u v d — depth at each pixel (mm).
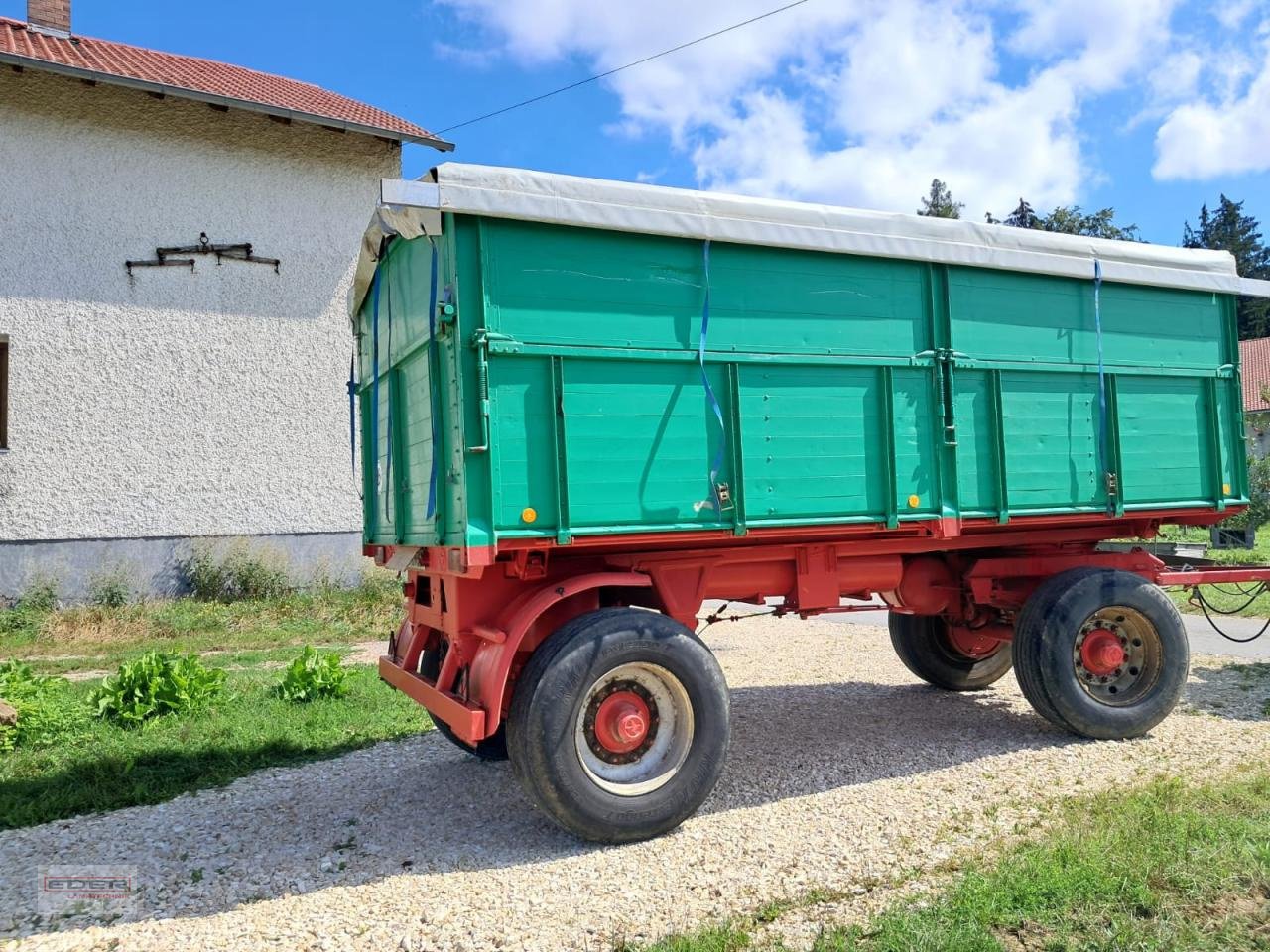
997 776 4973
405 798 4949
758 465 4703
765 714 6590
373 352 5758
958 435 5309
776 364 4770
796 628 11328
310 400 13359
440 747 5953
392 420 5273
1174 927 3111
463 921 3465
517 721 4141
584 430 4293
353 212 13703
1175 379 6188
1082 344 5773
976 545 5832
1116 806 4234
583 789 4133
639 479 4395
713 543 5020
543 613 4590
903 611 6281
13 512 11648
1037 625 5594
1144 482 5996
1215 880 3428
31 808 4738
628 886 3760
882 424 5078
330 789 5125
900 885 3633
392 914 3535
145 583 12281
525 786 4145
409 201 3896
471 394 4094
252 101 12297
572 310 4293
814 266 4922
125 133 12336
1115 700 5730
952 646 7250
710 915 3457
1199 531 16078
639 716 4398
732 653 9406
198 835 4445
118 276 12242
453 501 4215
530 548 4215
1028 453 5555
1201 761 5113
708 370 4609
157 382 12422
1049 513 5598
